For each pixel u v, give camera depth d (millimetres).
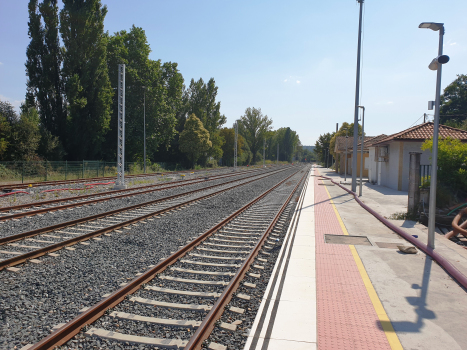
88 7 34125
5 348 3801
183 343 3918
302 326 4309
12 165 25141
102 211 12742
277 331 4176
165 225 10555
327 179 38125
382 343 3898
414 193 11945
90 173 31625
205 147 58156
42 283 5723
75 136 35125
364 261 7152
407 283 5887
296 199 18391
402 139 21375
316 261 7137
